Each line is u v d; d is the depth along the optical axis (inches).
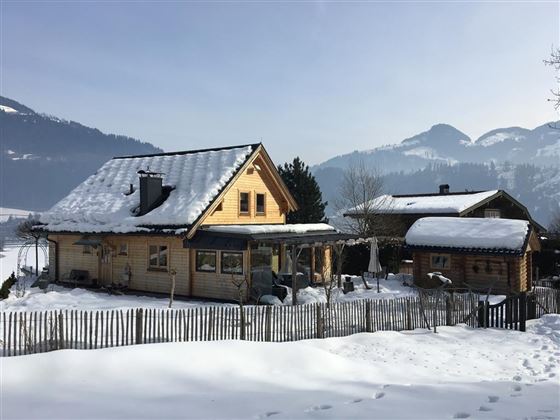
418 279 1130.7
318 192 1711.4
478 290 1018.7
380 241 1395.2
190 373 423.5
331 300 874.1
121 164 1283.2
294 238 919.0
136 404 347.3
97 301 892.0
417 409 328.2
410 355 546.9
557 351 573.6
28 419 316.8
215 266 933.2
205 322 560.7
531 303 753.0
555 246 1471.5
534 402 344.2
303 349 500.1
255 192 1105.4
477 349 581.0
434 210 1561.3
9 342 482.3
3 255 3019.2
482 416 309.7
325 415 318.3
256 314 584.7
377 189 1831.9
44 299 888.9
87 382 391.9
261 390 386.9
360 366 485.7
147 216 994.7
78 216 1125.7
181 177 1090.7
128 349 453.4
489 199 1603.1
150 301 906.1
